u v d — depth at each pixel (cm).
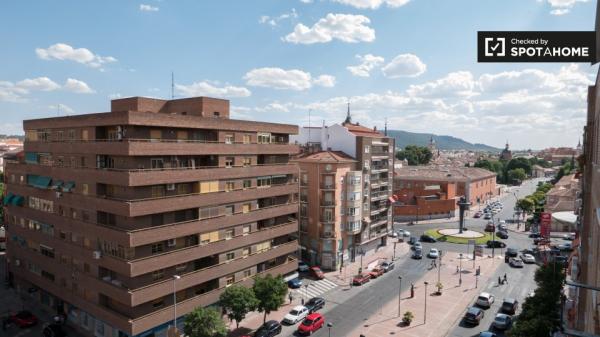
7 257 6247
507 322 4916
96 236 4384
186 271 4609
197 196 4616
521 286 6550
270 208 5725
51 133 5106
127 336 4212
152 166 4250
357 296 6097
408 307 5662
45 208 5212
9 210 5972
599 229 1923
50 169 5072
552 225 10812
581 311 3784
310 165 7500
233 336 4712
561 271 4441
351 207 7688
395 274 7225
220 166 4962
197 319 4106
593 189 2850
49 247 5162
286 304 5738
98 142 4300
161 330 4366
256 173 5481
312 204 7519
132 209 3969
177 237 4428
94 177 4369
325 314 5406
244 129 5312
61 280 5012
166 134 4419
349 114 10350
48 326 4691
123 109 5116
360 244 8062
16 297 5856
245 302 4556
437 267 7650
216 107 5197
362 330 4912
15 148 19000
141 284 4153
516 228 11556
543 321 3591
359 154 7994
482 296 5669
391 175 9188
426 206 12875
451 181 14475
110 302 4428
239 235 5231
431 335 4781
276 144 5841
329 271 7331
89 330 4716
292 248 6169
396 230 10981
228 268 5041
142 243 4072
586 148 3956
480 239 9950
